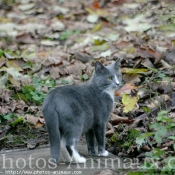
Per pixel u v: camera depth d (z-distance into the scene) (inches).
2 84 475.8
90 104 371.2
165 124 394.0
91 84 383.9
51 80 505.7
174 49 506.9
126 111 430.6
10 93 471.8
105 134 398.0
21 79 491.5
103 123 382.3
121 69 494.3
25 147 411.2
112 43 593.3
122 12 724.0
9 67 519.8
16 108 454.0
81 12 772.6
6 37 679.1
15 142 417.4
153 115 419.5
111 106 387.9
